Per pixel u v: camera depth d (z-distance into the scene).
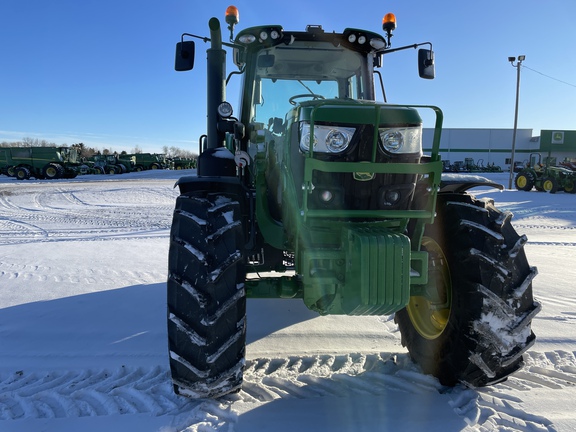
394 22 3.60
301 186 2.49
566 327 3.74
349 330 3.75
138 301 4.47
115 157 35.50
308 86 3.75
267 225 2.83
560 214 12.52
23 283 5.15
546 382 2.81
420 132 2.44
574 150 52.28
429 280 2.79
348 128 2.33
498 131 57.28
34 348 3.36
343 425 2.26
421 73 3.63
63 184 22.27
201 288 2.26
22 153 28.27
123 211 13.24
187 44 3.29
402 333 3.25
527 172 20.50
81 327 3.78
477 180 2.82
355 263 2.27
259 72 3.67
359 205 2.46
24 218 11.68
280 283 2.71
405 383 2.77
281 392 2.63
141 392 2.64
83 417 2.38
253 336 3.62
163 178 27.95
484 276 2.43
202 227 2.36
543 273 5.75
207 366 2.26
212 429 2.20
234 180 2.66
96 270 5.79
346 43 3.57
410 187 2.46
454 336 2.57
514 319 2.41
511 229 2.59
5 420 2.38
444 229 2.69
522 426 2.26
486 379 2.53
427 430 2.23
